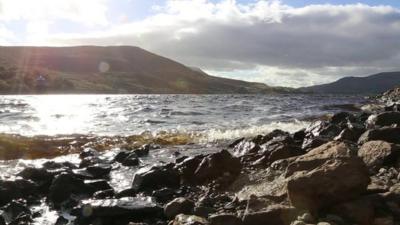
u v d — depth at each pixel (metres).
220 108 47.28
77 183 11.10
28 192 11.04
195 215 8.26
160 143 20.39
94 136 21.53
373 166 10.95
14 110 44.31
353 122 23.22
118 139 20.88
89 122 31.11
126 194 10.86
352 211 7.66
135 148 19.11
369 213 7.61
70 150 18.28
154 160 16.00
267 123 28.66
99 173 13.33
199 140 21.22
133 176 13.19
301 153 13.51
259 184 11.00
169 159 16.25
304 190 7.86
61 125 28.52
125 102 71.56
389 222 7.43
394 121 21.08
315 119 30.66
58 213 9.68
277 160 12.53
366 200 7.94
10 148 17.78
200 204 9.34
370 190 8.52
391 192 8.29
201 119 32.75
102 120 32.78
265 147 15.91
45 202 10.56
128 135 22.11
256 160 13.59
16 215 9.42
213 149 18.52
